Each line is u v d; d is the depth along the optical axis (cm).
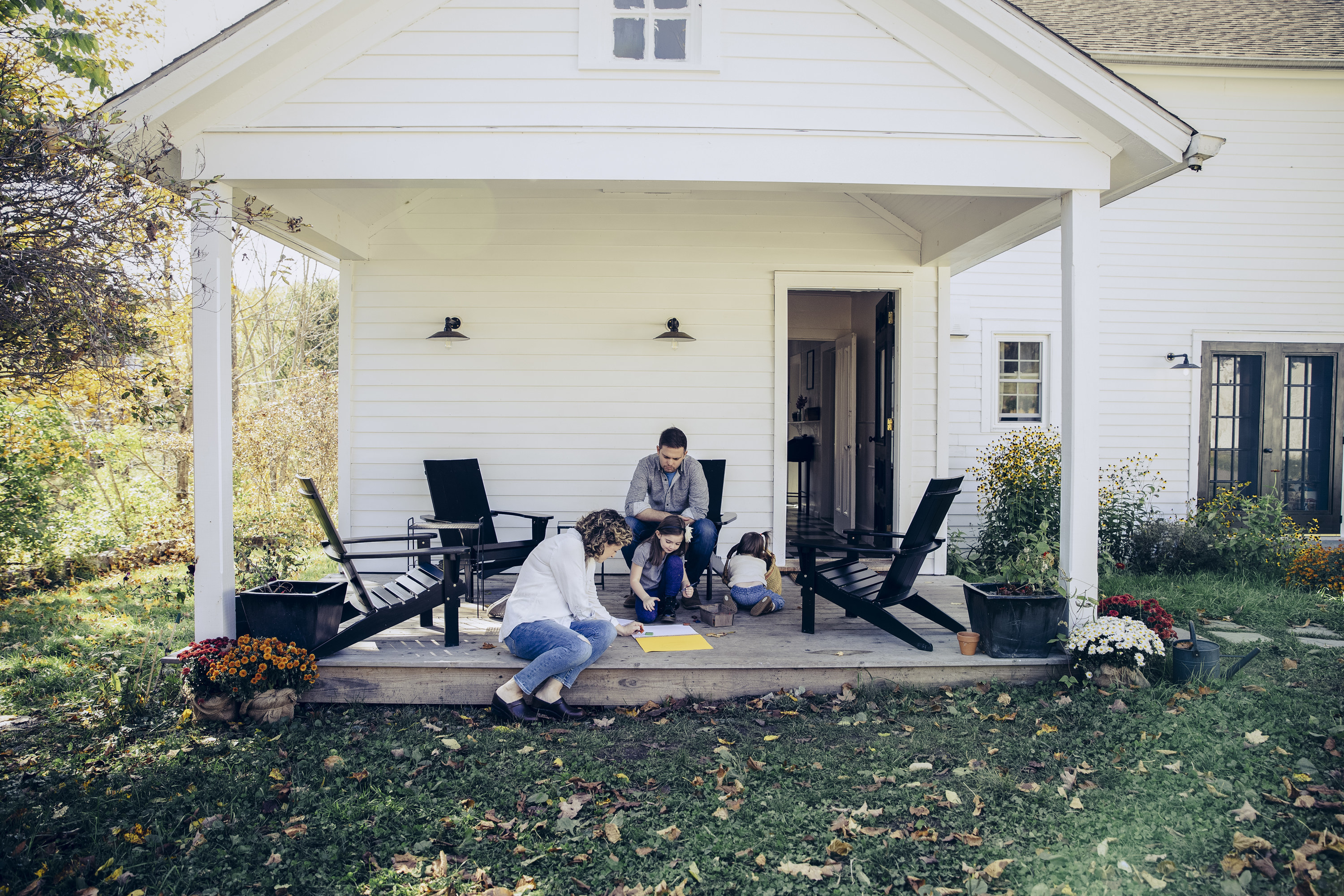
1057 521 688
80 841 259
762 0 393
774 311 625
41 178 289
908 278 628
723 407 626
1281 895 226
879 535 450
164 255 336
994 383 811
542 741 335
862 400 819
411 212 615
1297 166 818
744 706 371
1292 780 288
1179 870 238
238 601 394
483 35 387
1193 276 818
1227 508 753
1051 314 812
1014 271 810
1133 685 375
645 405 623
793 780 298
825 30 394
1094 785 291
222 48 355
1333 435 838
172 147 339
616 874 240
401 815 275
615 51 396
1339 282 823
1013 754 317
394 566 621
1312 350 828
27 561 630
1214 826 260
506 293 618
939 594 564
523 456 620
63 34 357
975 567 708
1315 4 930
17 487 611
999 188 401
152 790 293
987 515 731
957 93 397
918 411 635
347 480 618
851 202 625
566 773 304
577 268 620
